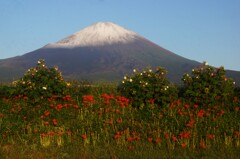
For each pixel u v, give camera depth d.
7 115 19.78
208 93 21.39
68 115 20.23
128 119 19.78
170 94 21.59
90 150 15.09
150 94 21.11
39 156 14.28
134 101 21.45
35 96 21.53
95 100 22.12
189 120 19.25
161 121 19.25
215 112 20.67
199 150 15.23
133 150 15.14
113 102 22.05
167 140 16.42
